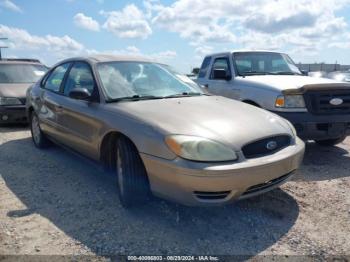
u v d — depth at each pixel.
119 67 4.30
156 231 3.08
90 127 3.89
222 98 4.25
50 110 4.99
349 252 2.75
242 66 6.61
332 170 4.69
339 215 3.37
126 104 3.65
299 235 3.00
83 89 3.95
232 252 2.76
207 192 2.86
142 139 3.12
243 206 3.56
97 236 3.00
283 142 3.39
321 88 4.93
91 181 4.30
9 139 6.73
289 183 4.20
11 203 3.69
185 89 4.39
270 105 5.19
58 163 5.05
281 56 7.20
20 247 2.84
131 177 3.31
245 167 2.86
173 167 2.88
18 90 7.93
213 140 2.92
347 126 5.09
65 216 3.37
